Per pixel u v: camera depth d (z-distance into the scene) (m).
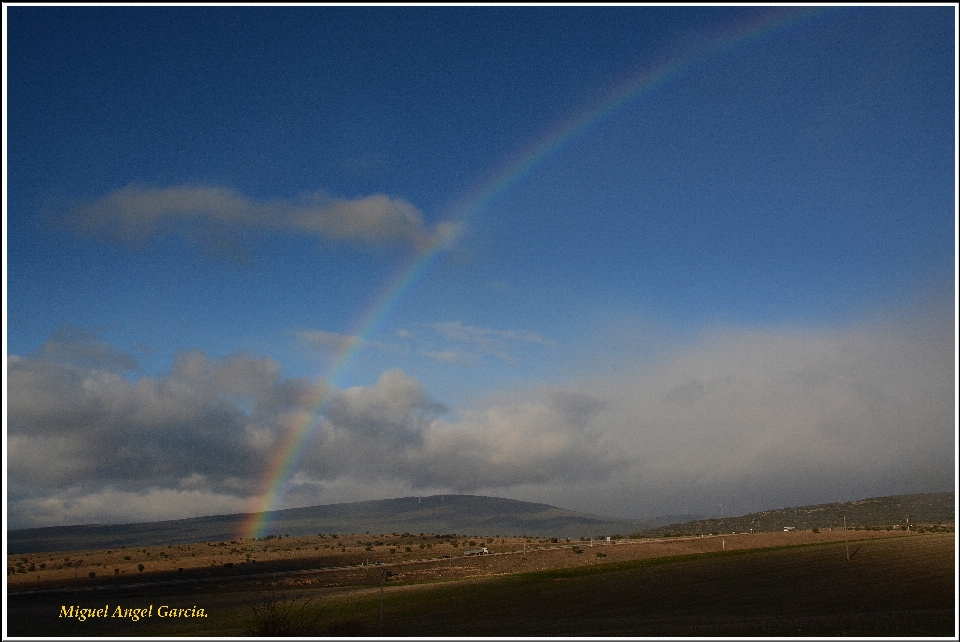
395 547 169.75
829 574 86.06
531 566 121.19
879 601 69.94
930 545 101.44
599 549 138.62
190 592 93.31
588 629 58.41
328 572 117.81
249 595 88.00
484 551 145.50
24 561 164.75
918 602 68.38
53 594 93.88
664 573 92.75
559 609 73.81
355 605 76.94
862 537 138.25
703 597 77.38
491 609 74.19
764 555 104.25
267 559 144.75
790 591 78.06
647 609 72.62
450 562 128.00
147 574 121.50
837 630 51.91
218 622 66.62
